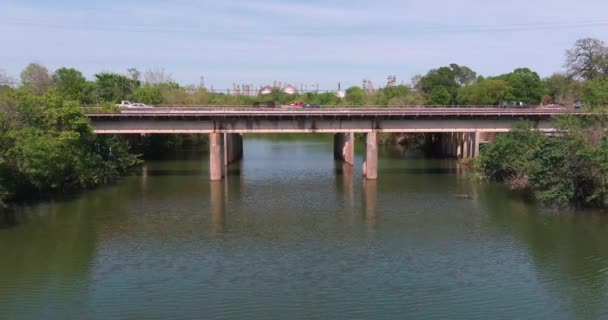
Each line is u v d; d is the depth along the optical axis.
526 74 140.12
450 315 32.75
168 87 166.12
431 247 44.88
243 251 44.12
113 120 75.19
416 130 77.94
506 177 74.56
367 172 77.69
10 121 60.09
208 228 50.91
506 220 52.91
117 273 39.56
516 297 35.19
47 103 66.31
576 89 110.19
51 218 54.31
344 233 49.03
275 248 44.81
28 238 47.72
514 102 116.50
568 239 46.59
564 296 35.31
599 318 32.38
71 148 65.81
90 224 52.25
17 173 58.16
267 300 34.91
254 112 75.31
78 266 40.97
